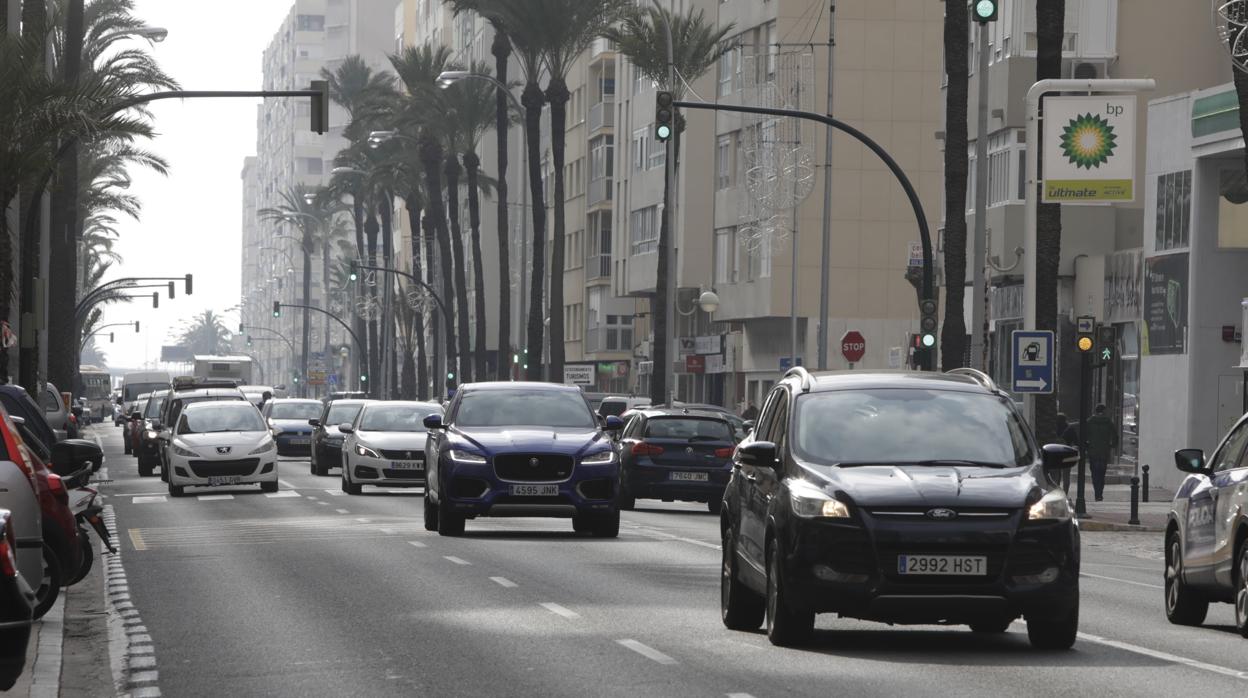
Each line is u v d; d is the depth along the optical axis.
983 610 28.34
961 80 85.81
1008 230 113.38
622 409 124.12
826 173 115.81
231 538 56.69
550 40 150.50
